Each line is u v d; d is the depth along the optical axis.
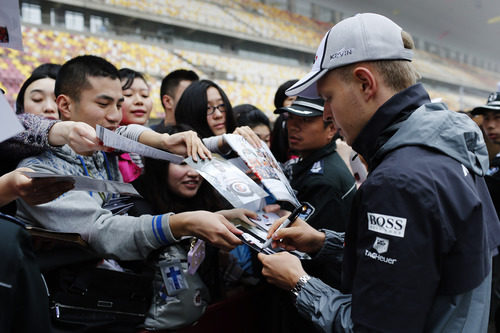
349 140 0.99
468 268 0.78
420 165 0.79
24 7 7.41
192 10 10.27
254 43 11.75
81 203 1.10
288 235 1.21
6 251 0.61
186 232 1.08
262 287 1.69
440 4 15.05
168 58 9.45
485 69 22.92
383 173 0.80
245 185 1.12
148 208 1.42
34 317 0.64
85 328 1.11
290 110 1.65
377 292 0.77
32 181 0.79
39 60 7.22
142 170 1.79
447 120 0.85
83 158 1.21
